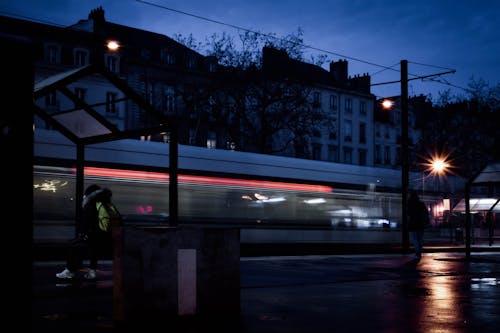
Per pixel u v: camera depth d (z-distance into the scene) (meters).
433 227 24.66
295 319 5.38
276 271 10.66
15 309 2.68
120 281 4.96
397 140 70.94
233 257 5.63
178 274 5.23
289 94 40.09
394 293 7.59
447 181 25.11
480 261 14.54
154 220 15.74
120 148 15.38
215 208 17.09
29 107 2.77
